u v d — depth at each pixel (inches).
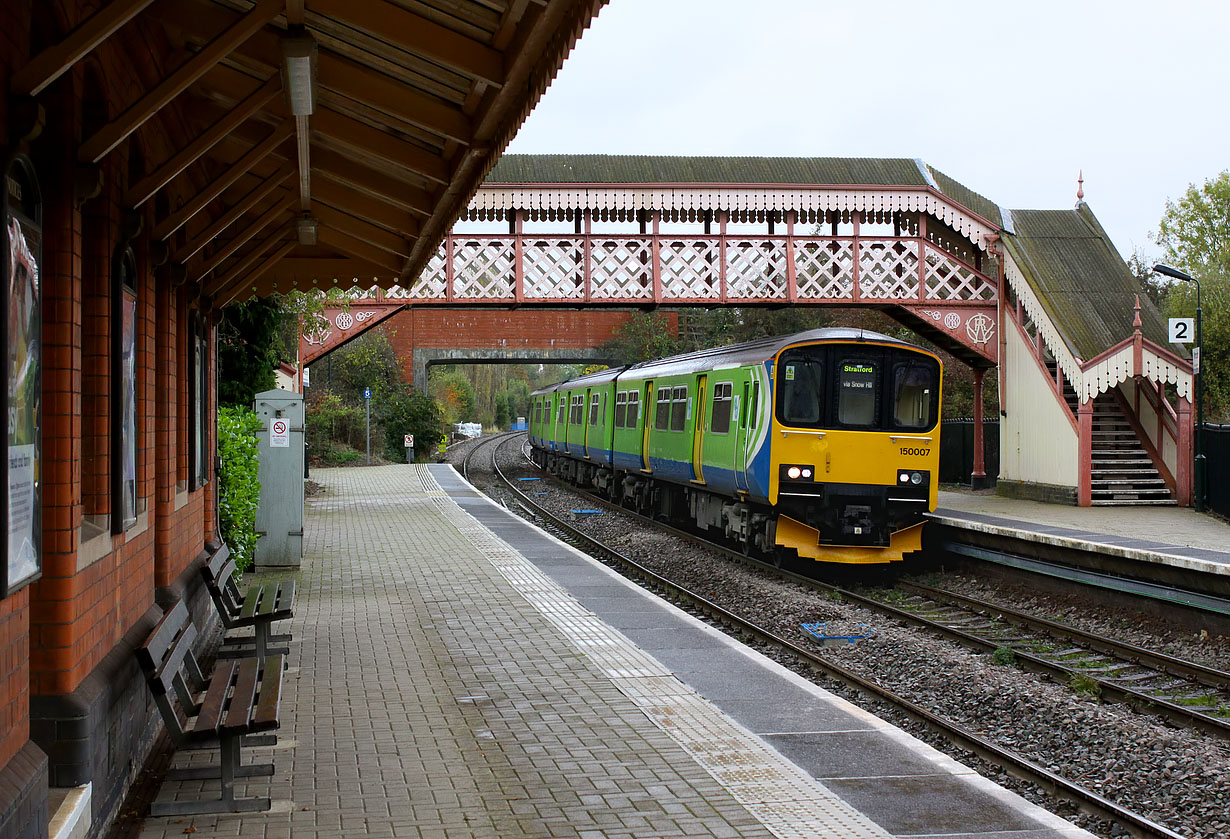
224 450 472.1
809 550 627.8
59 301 180.7
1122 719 327.3
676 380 843.4
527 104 200.2
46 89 180.4
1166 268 727.1
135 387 247.8
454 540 695.7
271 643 365.4
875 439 622.2
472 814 210.1
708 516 786.8
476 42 198.2
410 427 1726.1
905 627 490.9
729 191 861.2
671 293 871.1
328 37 217.3
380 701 296.2
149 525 262.2
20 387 150.9
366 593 483.2
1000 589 593.0
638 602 460.4
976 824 206.1
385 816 209.0
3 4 149.8
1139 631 477.7
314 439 1535.4
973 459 1040.2
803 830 201.6
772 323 1708.9
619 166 869.2
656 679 323.0
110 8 152.9
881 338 626.5
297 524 560.7
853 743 259.0
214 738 205.3
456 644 373.7
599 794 221.9
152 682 204.2
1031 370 839.7
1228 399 1029.8
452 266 868.0
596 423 1157.7
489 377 3656.5
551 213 916.0
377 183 307.3
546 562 589.3
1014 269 848.9
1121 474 793.6
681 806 214.7
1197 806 258.4
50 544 180.2
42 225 176.6
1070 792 262.1
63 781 179.9
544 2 165.8
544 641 378.9
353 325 874.8
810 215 931.3
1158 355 750.5
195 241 296.2
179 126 295.7
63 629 181.2
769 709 289.3
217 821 205.9
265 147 252.4
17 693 151.9
